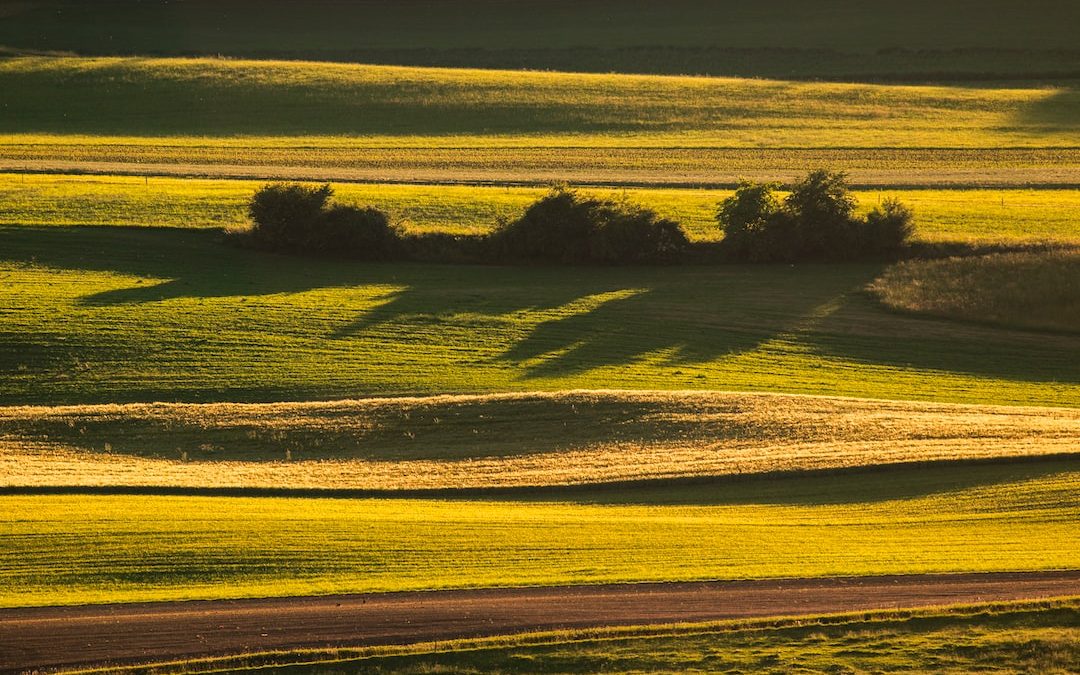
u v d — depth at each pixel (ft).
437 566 428.15
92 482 513.86
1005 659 365.20
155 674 359.66
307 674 360.69
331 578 418.31
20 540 442.91
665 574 421.59
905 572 422.00
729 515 483.51
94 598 401.49
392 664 365.40
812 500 499.92
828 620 387.14
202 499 498.69
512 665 365.61
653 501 502.38
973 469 530.27
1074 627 380.17
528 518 473.67
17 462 550.36
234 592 407.23
